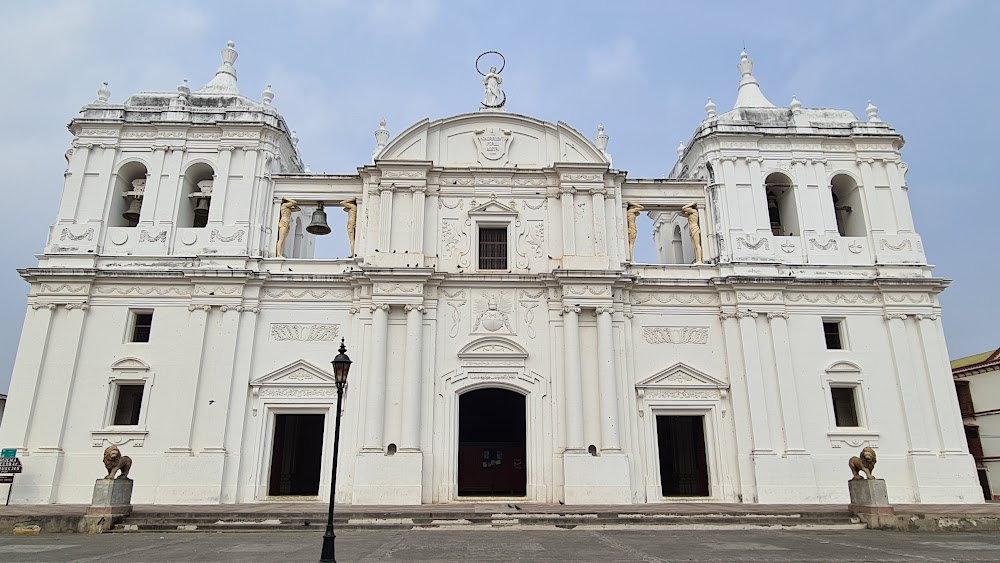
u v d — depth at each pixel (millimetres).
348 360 13820
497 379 23953
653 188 27203
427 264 25203
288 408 23531
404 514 18422
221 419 22750
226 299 24094
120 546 14250
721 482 23297
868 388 24266
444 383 23828
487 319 24531
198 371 23188
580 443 22781
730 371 24328
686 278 25422
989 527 17422
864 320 25062
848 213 27781
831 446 23531
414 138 26594
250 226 25359
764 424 23484
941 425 23703
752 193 26562
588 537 15625
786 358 24266
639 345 24781
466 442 26859
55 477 21922
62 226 24750
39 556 12719
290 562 11922
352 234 26172
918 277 25250
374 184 26234
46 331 23406
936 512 18188
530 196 26375
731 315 25016
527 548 13719
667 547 13891
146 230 25078
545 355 24281
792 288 25141
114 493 17734
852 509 18719
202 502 21766
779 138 27234
